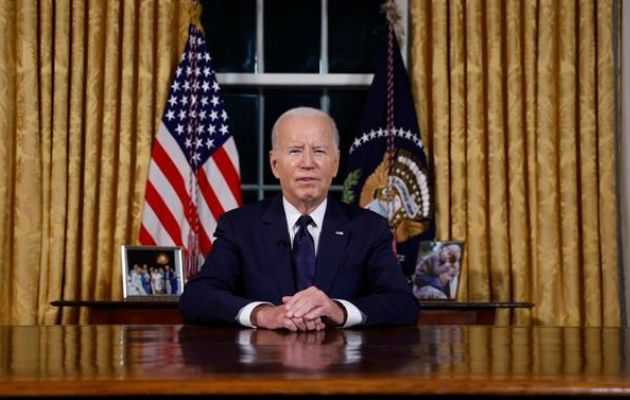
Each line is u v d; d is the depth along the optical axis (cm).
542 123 387
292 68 431
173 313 356
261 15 431
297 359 149
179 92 386
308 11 433
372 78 424
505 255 385
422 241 367
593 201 386
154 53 393
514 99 388
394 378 123
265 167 433
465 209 388
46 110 387
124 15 390
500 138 388
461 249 364
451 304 345
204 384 120
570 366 139
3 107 383
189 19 396
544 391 120
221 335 203
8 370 133
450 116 389
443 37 390
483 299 384
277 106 434
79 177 387
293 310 218
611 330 224
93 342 183
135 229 386
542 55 389
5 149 384
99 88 389
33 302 382
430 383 121
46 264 383
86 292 382
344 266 258
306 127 268
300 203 267
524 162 389
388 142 387
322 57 431
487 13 390
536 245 386
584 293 386
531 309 384
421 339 193
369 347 173
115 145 389
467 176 388
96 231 387
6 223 383
